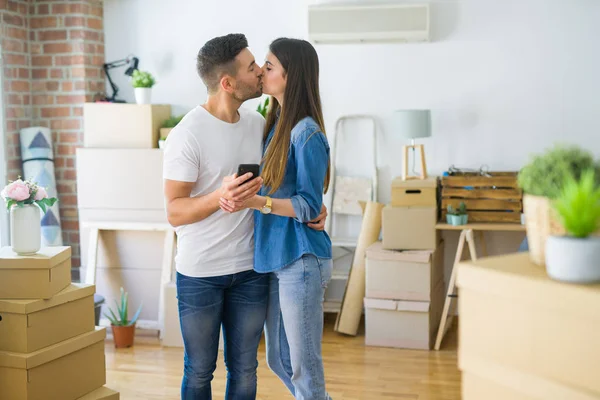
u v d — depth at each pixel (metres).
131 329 5.02
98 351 3.42
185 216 2.71
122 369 4.56
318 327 2.75
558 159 1.32
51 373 3.17
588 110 5.24
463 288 1.36
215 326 2.91
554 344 1.21
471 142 5.42
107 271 5.44
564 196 1.23
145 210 5.35
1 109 5.50
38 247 3.25
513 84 5.33
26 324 3.06
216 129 2.82
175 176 2.76
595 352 1.15
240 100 2.84
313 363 2.74
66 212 5.82
